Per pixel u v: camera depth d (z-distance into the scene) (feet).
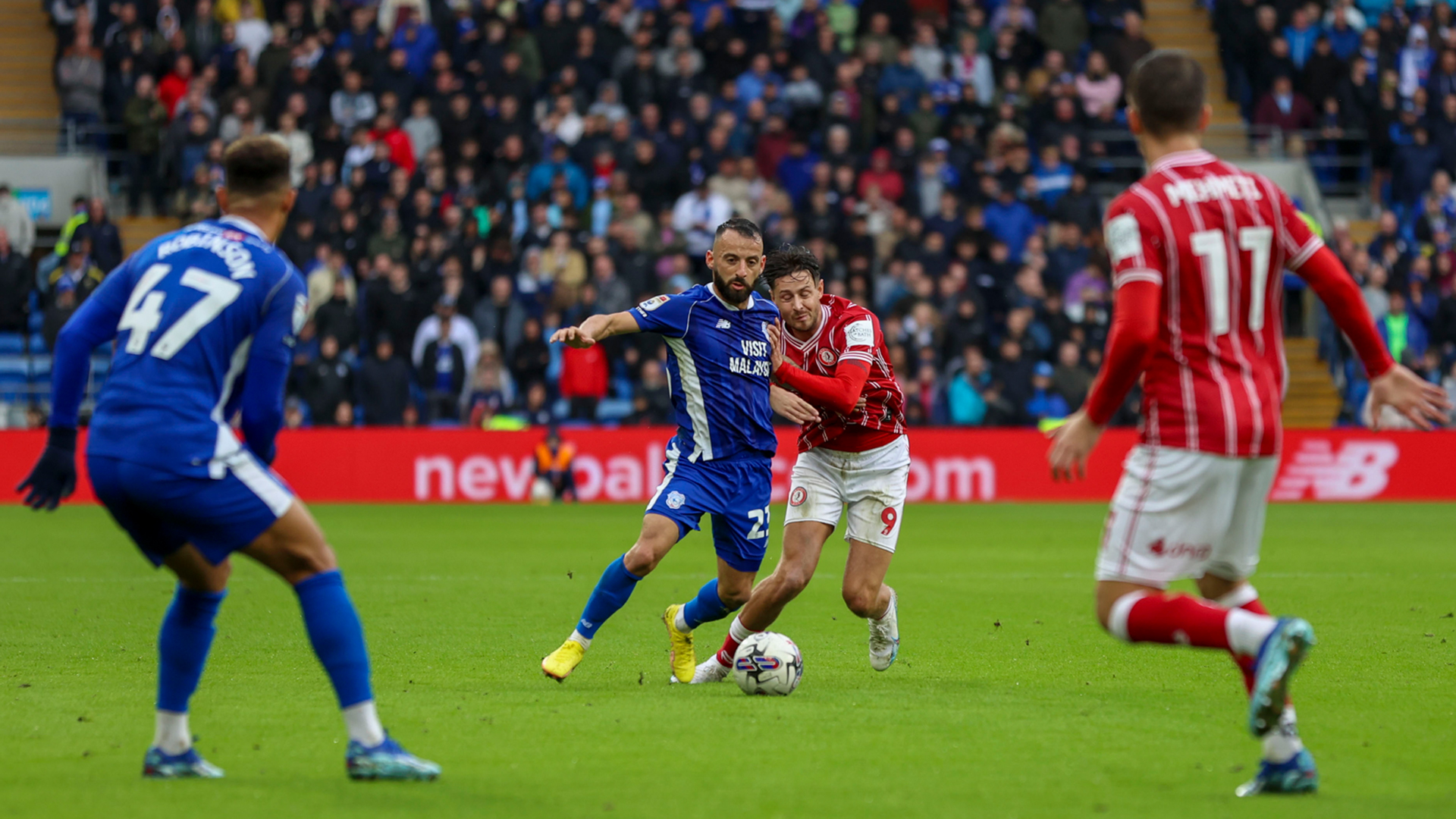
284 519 48.24
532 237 230.07
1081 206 240.94
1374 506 218.59
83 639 87.71
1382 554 149.28
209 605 50.72
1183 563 48.75
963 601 110.52
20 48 280.72
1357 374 237.66
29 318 233.96
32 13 284.00
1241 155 276.21
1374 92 269.64
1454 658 81.15
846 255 230.48
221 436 47.91
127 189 254.47
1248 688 49.24
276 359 48.32
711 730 58.85
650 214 238.89
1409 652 83.56
